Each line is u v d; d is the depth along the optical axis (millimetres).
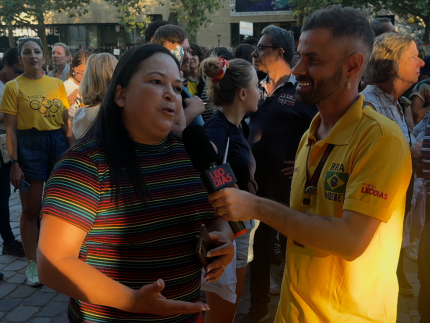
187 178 1478
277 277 3822
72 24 25734
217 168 1374
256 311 3035
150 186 1391
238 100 2582
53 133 3988
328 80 1471
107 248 1336
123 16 22094
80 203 1249
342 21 1431
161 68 1376
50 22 25578
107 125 1386
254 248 3029
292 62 3820
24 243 3824
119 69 1411
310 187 1580
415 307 3359
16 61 4891
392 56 2639
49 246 1206
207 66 2541
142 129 1394
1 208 4340
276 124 3211
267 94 3781
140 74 1373
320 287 1554
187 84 3971
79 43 25984
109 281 1245
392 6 18609
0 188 4332
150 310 1237
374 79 2748
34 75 3945
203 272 2389
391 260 1574
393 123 1462
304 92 1520
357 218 1371
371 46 1491
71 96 4688
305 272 1590
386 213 1378
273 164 3230
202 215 1489
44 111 3906
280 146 3203
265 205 1366
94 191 1287
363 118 1479
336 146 1516
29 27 25125
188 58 3916
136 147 1424
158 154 1460
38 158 3865
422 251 2430
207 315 2543
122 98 1406
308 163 1631
